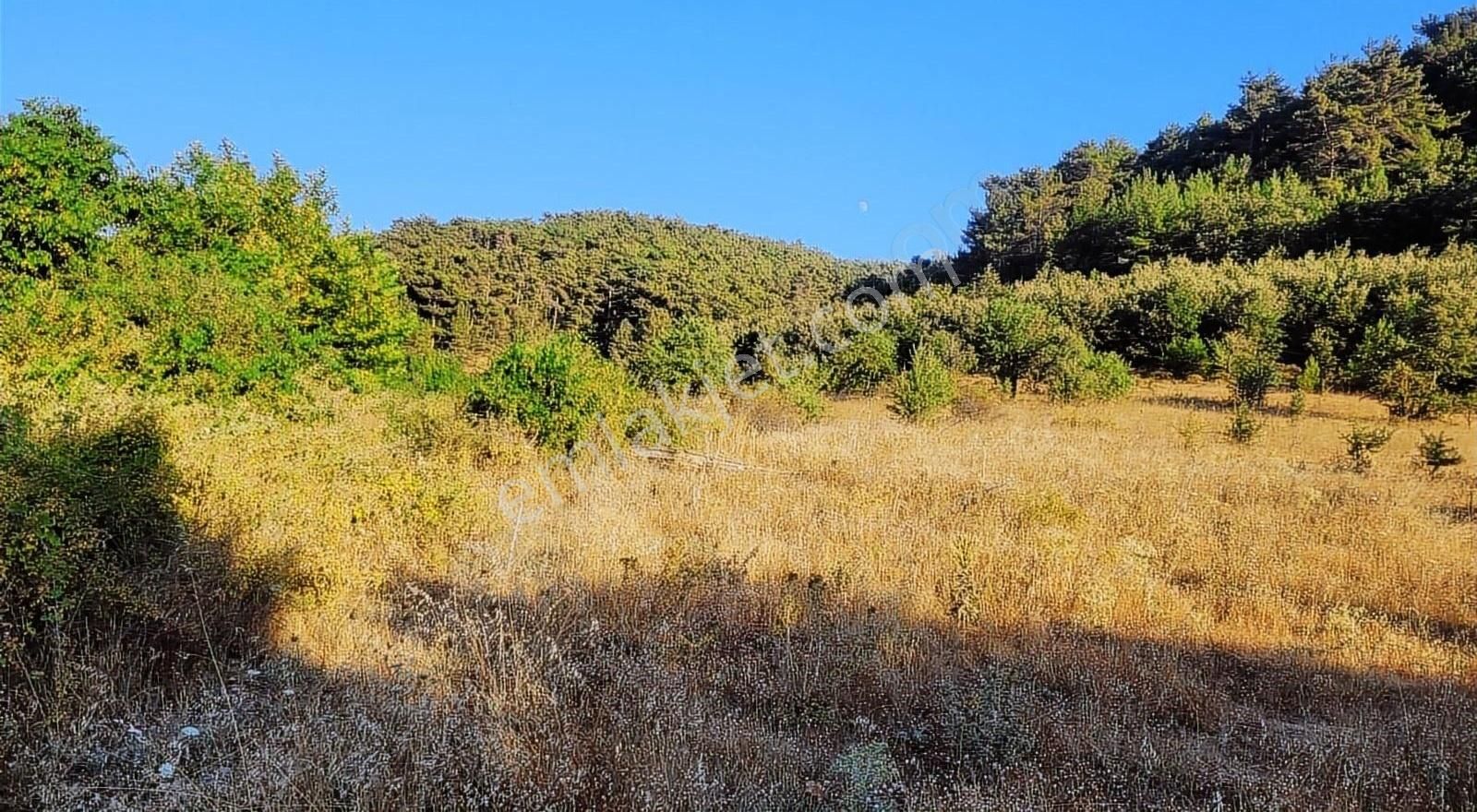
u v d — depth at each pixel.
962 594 5.95
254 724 3.68
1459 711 4.57
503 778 3.44
